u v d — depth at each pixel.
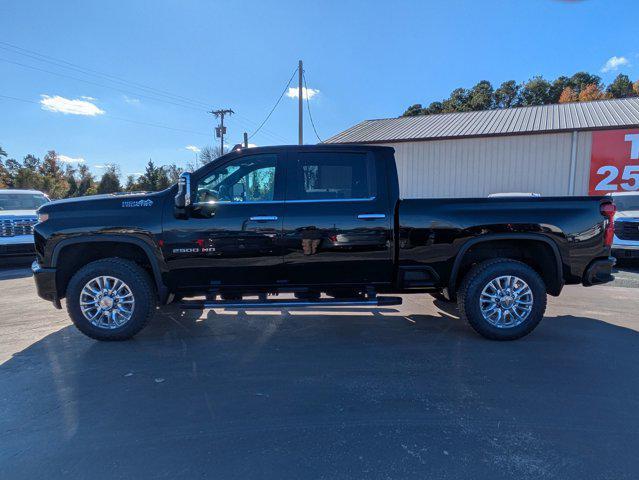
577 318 5.26
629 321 5.12
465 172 16.59
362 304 4.37
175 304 5.32
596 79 58.28
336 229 4.27
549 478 2.24
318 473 2.29
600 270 4.35
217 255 4.25
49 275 4.27
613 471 2.30
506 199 4.38
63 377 3.54
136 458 2.44
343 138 18.92
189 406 3.04
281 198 4.33
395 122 21.11
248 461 2.40
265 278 4.36
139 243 4.23
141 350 4.16
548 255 4.43
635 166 14.47
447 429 2.73
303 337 4.56
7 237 9.34
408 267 4.38
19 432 2.71
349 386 3.36
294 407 3.03
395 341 4.41
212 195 4.38
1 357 3.98
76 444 2.58
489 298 4.36
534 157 15.66
